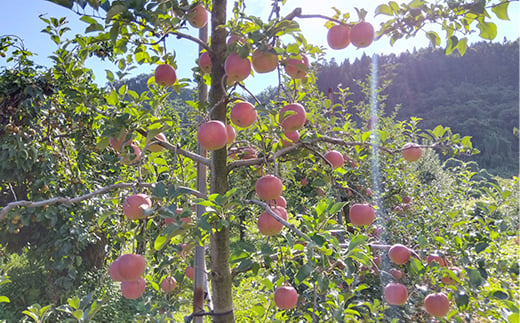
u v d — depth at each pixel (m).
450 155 2.29
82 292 5.96
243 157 2.22
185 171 2.53
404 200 4.78
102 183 6.29
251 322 3.48
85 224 5.57
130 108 1.87
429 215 4.11
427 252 2.27
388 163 4.93
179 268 2.92
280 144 2.08
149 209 1.32
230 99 1.81
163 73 2.01
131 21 1.56
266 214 1.66
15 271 6.49
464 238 2.22
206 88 2.32
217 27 1.66
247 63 1.63
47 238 5.71
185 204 2.24
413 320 2.58
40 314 2.00
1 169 5.22
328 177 2.34
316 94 4.66
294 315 2.66
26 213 5.35
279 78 1.72
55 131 5.80
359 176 4.27
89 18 1.57
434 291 2.02
